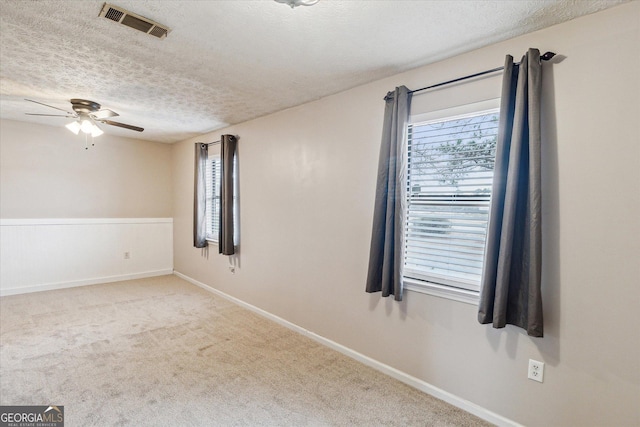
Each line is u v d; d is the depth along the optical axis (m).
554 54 1.75
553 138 1.76
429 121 2.28
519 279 1.85
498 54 1.97
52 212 4.64
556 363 1.76
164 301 4.25
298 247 3.30
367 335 2.68
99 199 5.04
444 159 2.26
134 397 2.17
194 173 4.95
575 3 1.56
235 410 2.07
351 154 2.79
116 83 2.75
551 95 1.77
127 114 3.71
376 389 2.33
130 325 3.40
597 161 1.64
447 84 2.18
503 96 1.83
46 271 4.59
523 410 1.88
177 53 2.18
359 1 1.57
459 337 2.14
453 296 2.16
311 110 3.15
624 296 1.58
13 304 3.98
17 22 1.80
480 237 2.12
